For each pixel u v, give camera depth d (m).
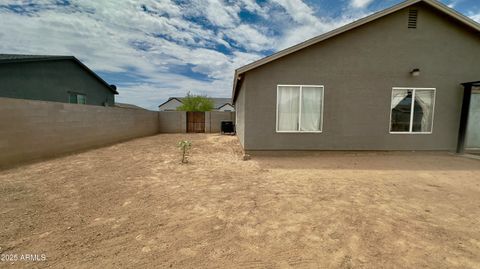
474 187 4.16
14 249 2.12
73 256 2.04
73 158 6.51
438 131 7.09
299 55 6.71
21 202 3.24
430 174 5.05
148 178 4.59
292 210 3.10
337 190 3.96
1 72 8.39
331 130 6.94
